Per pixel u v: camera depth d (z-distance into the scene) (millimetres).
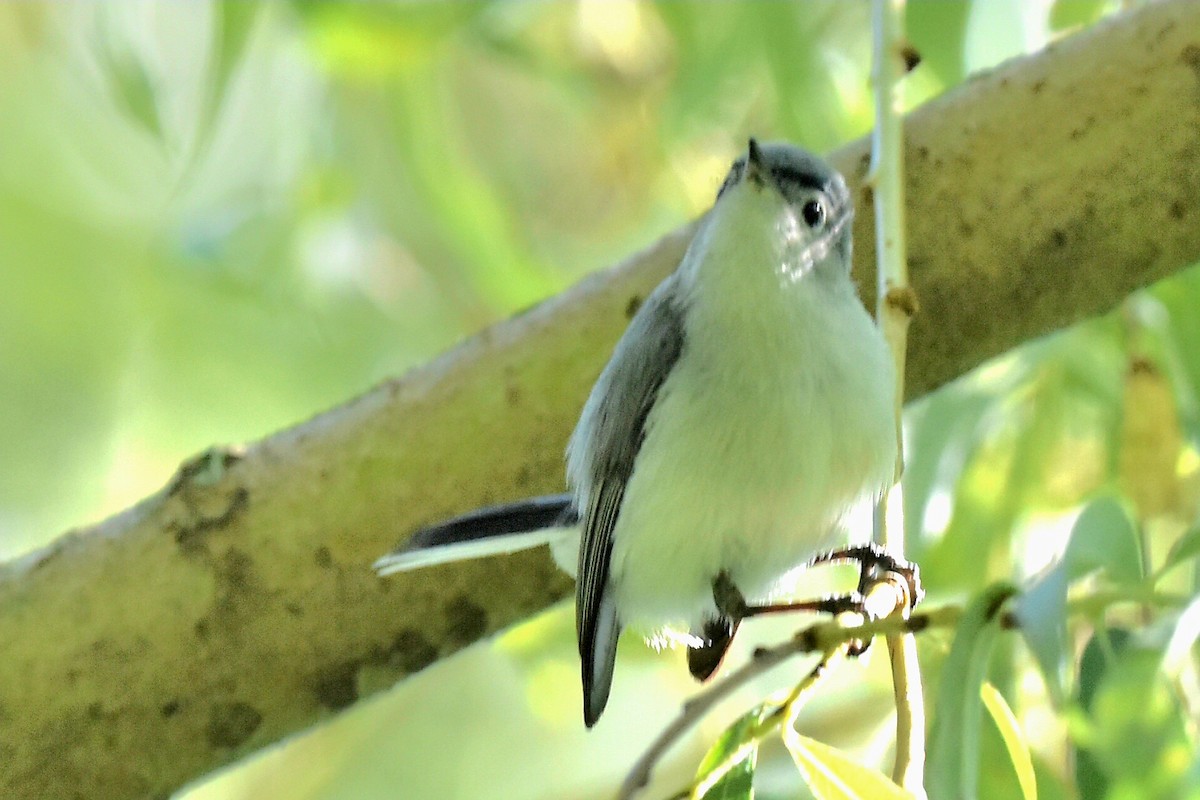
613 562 6625
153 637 6289
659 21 9734
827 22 9102
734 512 6246
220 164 10234
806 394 6117
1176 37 6668
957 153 6812
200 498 6484
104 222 11164
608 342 6914
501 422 6773
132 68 8719
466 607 6707
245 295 10102
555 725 9828
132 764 6312
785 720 4836
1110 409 8086
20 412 10898
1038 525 8008
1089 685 5090
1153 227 6688
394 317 10594
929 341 6836
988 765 5270
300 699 6520
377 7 8914
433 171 9953
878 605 5707
